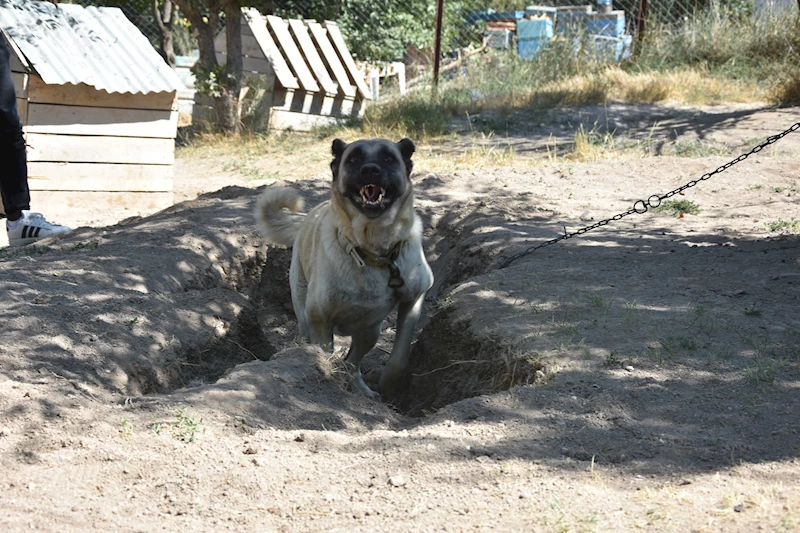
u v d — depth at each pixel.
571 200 9.20
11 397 4.29
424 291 5.80
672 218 8.34
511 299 5.91
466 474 3.52
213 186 12.51
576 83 16.67
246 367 4.81
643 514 3.08
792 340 4.95
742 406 4.11
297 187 9.98
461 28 23.58
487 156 12.27
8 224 8.73
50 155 10.55
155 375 5.19
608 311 5.50
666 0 19.27
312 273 5.72
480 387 5.28
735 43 17.50
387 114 15.87
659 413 4.09
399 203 5.38
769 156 11.06
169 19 22.16
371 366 6.79
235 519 3.21
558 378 4.55
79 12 11.51
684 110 14.95
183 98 22.44
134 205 11.12
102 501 3.33
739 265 6.50
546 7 22.56
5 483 3.46
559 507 3.17
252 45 17.58
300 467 3.64
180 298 6.23
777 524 2.90
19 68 10.37
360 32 22.33
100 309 5.67
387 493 3.38
